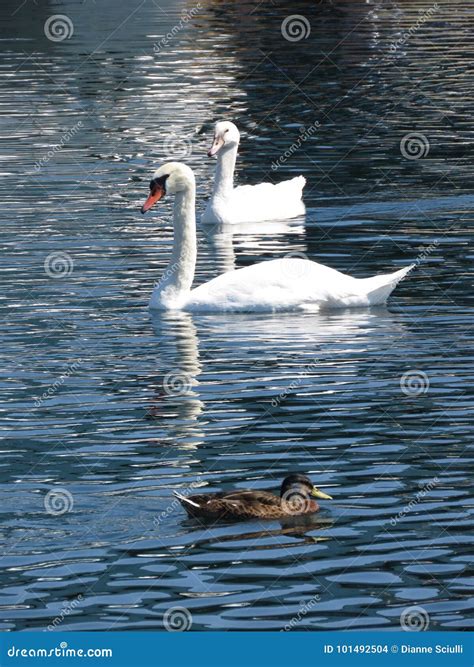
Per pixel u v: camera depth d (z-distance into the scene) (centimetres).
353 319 1944
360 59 4172
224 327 1914
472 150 3019
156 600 1123
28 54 4325
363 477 1368
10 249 2319
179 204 2025
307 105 3541
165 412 1560
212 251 2367
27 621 1097
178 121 3359
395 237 2380
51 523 1260
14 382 1677
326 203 2658
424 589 1136
